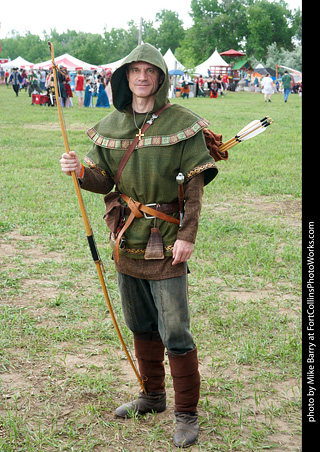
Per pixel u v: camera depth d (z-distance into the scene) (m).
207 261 5.61
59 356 3.69
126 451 2.76
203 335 4.00
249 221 7.07
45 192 8.41
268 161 11.47
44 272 5.19
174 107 2.80
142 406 3.08
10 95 35.12
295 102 35.84
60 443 2.80
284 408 3.13
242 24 93.81
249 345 3.80
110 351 3.79
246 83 62.78
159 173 2.72
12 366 3.53
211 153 2.92
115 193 2.94
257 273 5.24
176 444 2.80
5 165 10.66
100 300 4.55
